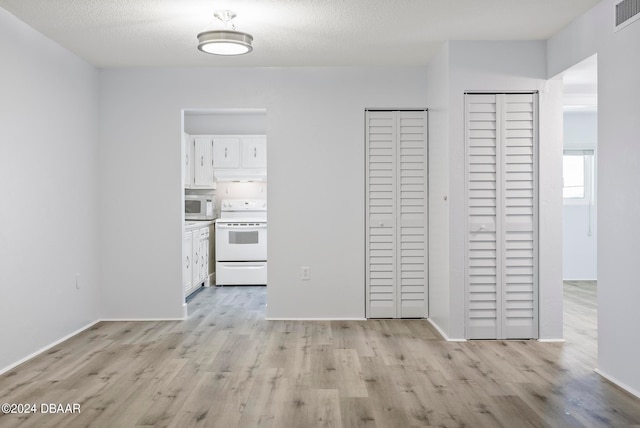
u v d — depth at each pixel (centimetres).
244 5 334
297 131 489
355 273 491
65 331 424
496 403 284
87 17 354
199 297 620
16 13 346
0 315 337
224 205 770
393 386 311
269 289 493
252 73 489
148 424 257
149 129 489
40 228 385
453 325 417
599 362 334
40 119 385
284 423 258
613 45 316
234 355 376
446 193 421
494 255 417
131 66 483
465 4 336
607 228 323
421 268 491
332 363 356
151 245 491
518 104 415
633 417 264
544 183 415
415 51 443
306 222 491
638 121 291
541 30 390
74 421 260
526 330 419
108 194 489
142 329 456
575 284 703
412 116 489
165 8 338
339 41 412
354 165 489
